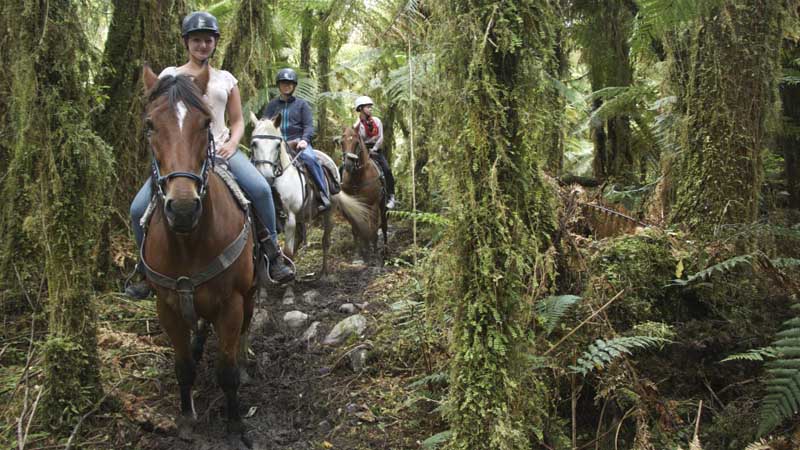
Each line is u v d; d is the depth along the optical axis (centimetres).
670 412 316
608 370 328
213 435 382
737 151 393
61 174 352
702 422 325
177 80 327
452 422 291
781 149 621
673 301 390
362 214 841
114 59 602
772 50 392
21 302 495
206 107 328
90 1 382
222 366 369
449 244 279
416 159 934
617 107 639
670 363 355
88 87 369
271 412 413
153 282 353
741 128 392
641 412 310
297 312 588
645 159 762
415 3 322
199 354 436
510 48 254
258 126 661
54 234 353
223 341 368
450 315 325
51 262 355
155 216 349
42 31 340
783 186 589
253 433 383
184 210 300
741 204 395
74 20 354
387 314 524
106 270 570
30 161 356
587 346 344
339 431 381
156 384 427
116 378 418
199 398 427
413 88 350
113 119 595
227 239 355
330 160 824
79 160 356
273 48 931
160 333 508
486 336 272
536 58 265
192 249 339
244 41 771
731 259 350
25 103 342
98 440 352
